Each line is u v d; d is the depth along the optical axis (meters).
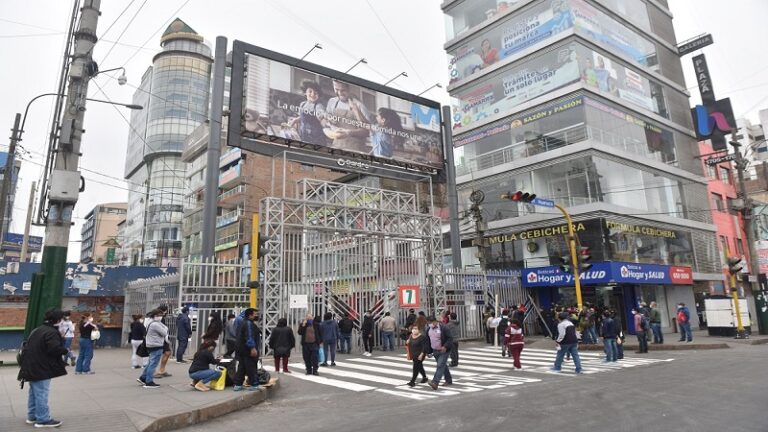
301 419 7.80
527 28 30.42
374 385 11.11
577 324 19.75
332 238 19.52
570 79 27.70
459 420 7.32
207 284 16.56
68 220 10.81
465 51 34.06
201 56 93.12
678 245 29.67
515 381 11.27
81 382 10.61
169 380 10.87
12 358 17.05
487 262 30.39
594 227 25.45
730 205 37.03
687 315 20.23
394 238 21.19
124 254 86.25
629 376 11.52
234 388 9.51
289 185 45.06
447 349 10.57
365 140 22.34
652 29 34.41
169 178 84.56
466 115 33.34
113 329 23.89
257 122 19.27
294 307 17.59
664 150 31.42
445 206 42.25
